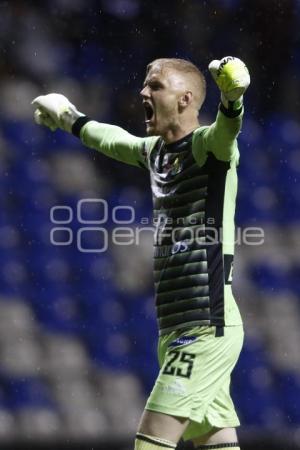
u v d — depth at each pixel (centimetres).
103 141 1609
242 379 3306
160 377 1395
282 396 3291
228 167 1398
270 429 3172
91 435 2964
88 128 1636
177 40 4222
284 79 4338
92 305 3400
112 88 4103
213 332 1388
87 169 3819
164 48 4212
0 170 3700
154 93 1446
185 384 1376
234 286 3628
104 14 4241
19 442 2891
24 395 3019
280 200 3988
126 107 4062
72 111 1664
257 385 3300
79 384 3117
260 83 4316
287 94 4319
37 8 4238
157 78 1446
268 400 3262
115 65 4156
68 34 4212
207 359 1384
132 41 4200
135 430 3009
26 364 3127
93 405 3053
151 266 3569
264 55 4334
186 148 1425
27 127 3881
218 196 1400
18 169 3734
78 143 3884
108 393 3114
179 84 1440
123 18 4234
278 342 3469
